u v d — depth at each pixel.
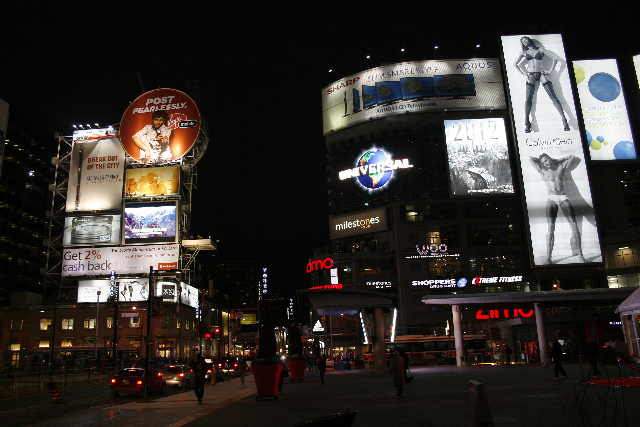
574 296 45.34
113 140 88.81
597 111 88.06
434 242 91.62
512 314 79.06
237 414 17.44
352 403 18.94
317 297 40.84
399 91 100.31
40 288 136.88
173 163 87.25
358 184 101.00
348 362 61.28
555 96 88.25
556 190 85.19
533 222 84.25
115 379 30.56
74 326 82.19
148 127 87.12
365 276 91.06
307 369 63.62
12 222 127.12
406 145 99.00
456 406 16.06
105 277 85.38
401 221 92.94
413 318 87.31
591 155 86.62
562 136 86.88
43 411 23.11
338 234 99.50
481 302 47.12
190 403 22.95
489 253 90.88
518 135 87.31
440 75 99.38
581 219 83.94
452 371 37.38
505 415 13.11
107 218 85.56
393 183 97.75
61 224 89.31
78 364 57.47
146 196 85.94
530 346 49.03
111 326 81.38
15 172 130.00
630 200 89.75
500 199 93.50
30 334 82.12
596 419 11.66
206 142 91.50
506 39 91.25
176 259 83.38
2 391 33.84
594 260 82.44
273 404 20.48
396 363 21.02
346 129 105.06
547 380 23.88
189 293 91.56
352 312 46.38
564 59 89.62
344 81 106.31
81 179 87.50
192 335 94.69
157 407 21.42
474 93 98.06
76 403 26.89
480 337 60.41
